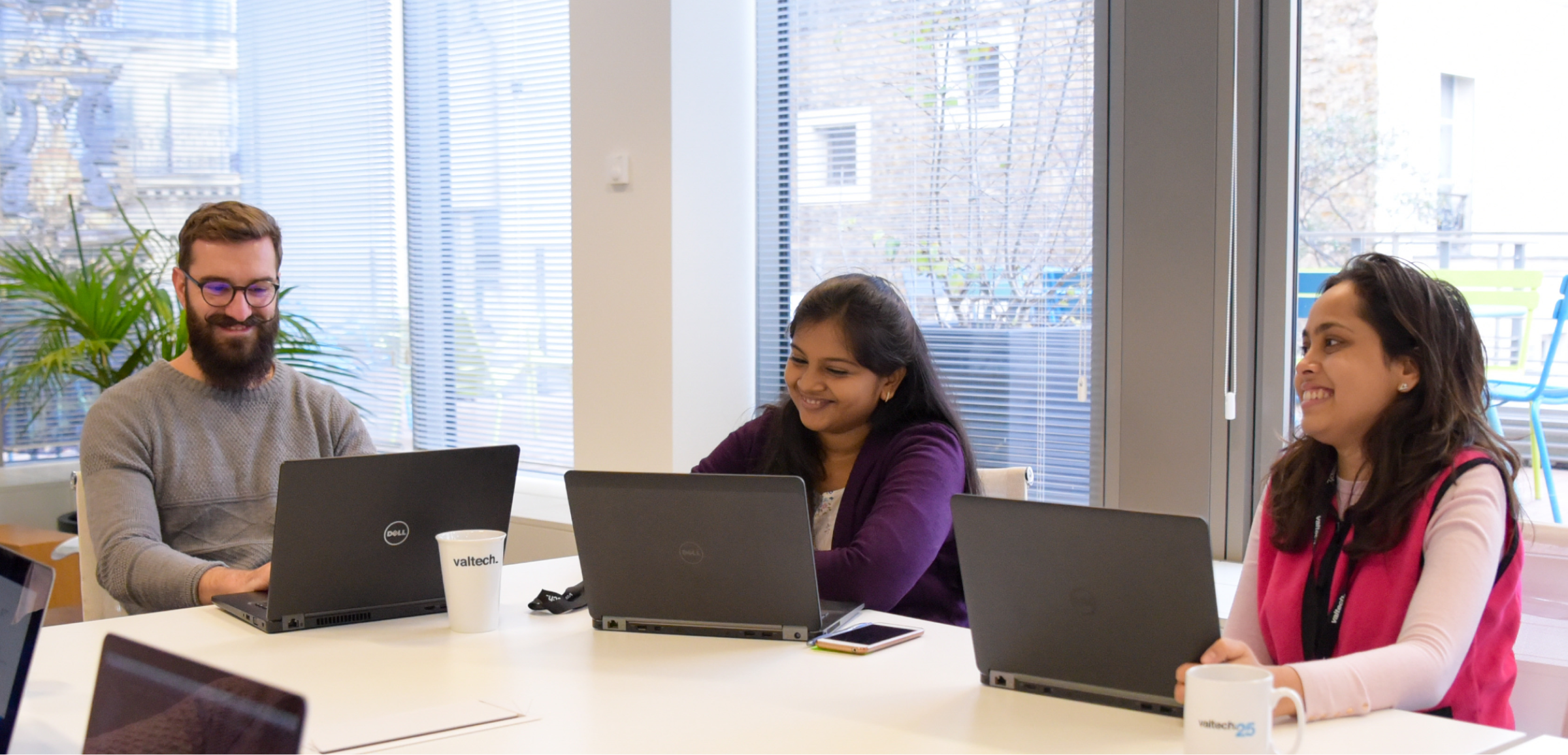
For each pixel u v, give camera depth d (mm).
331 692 1391
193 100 4262
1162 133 2643
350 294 4195
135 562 2027
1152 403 2711
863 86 3209
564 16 3580
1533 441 2477
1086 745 1203
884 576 1798
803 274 3357
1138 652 1307
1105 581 1306
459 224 3871
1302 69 2615
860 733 1238
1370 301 1548
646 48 3129
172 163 4227
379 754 1180
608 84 3207
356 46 4086
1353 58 2566
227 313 2273
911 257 3164
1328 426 1570
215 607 1823
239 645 1602
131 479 2178
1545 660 1849
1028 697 1365
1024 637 1374
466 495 1764
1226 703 1078
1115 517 1285
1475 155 2479
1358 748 1169
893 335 2018
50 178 4082
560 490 3686
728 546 1593
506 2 3699
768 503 1558
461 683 1422
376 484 1683
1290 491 1652
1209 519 2666
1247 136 2557
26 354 4062
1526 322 2465
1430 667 1300
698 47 3168
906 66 3133
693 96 3162
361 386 4203
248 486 2352
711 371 3285
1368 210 2588
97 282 3662
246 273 2285
